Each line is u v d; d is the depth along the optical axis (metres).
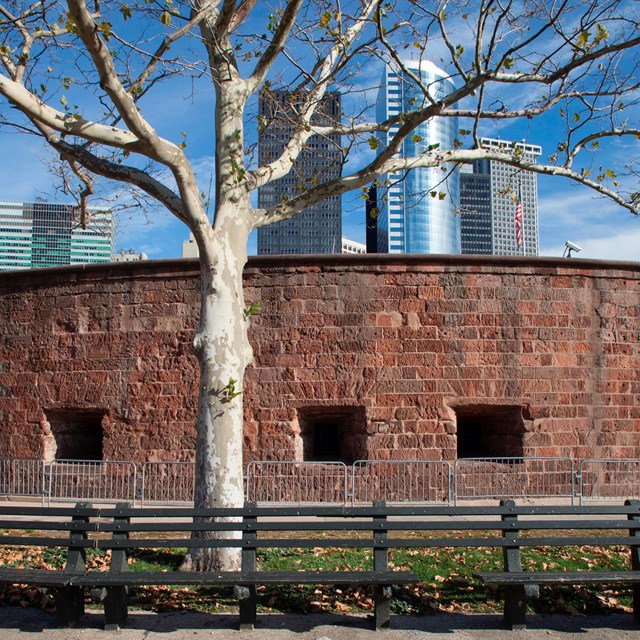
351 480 13.89
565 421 14.43
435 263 14.53
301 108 10.12
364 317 14.39
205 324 8.15
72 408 15.04
